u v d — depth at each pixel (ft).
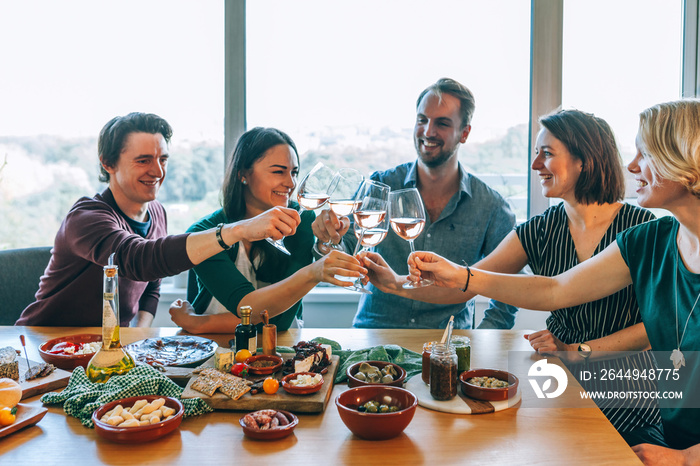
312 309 10.09
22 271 8.13
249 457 3.63
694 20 9.75
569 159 6.08
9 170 10.05
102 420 3.85
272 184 6.70
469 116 8.05
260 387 4.40
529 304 5.82
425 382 4.73
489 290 5.80
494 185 10.03
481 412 4.27
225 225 5.56
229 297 6.14
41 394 4.57
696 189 4.67
